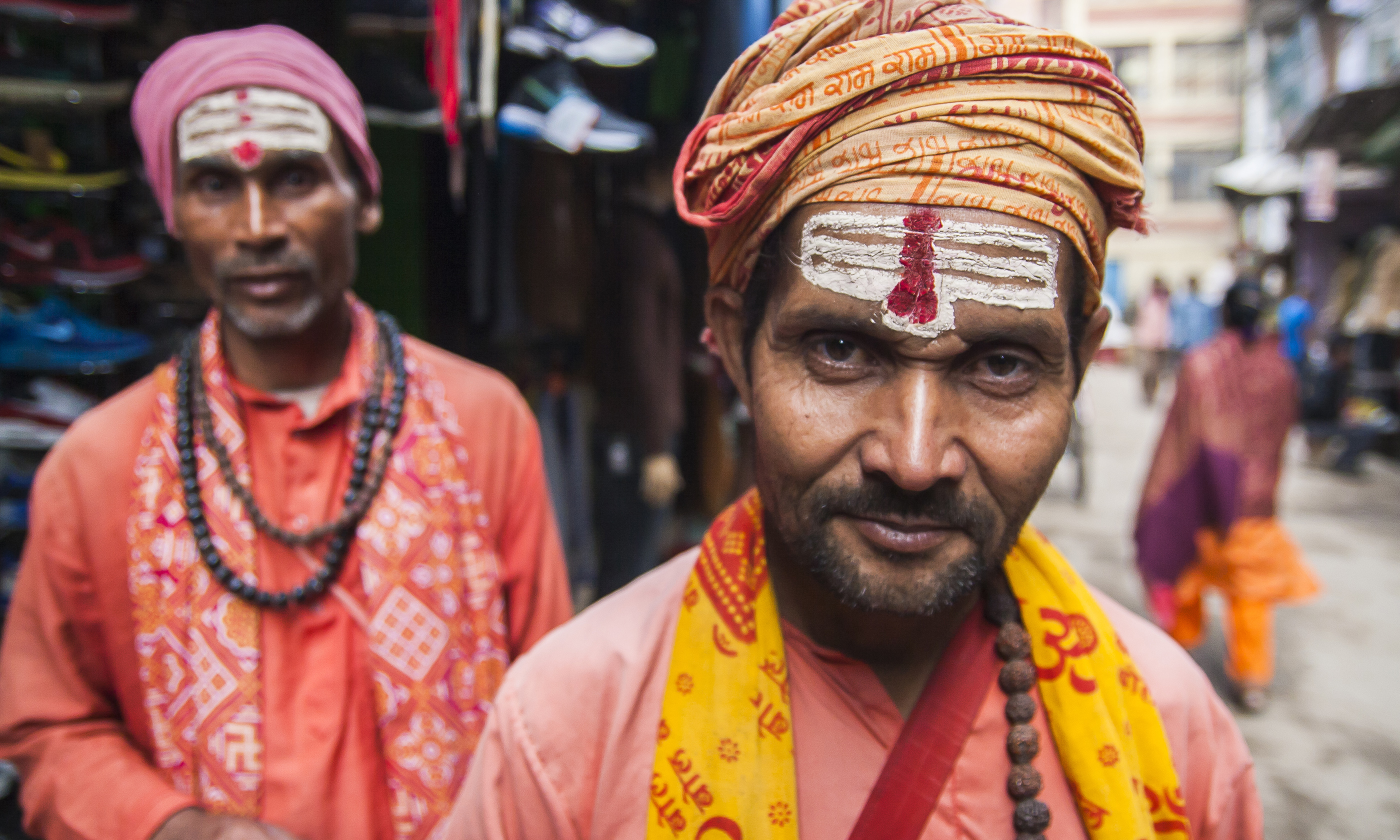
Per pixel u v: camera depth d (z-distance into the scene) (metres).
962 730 0.78
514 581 1.45
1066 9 23.31
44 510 1.28
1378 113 8.45
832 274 0.68
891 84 0.66
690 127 2.92
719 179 0.75
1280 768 2.95
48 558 1.27
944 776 0.77
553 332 2.81
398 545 1.31
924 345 0.66
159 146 1.36
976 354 0.69
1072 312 0.73
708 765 0.76
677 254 3.13
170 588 1.26
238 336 1.38
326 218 1.35
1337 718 3.29
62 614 1.28
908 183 0.66
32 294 2.19
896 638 0.79
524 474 1.47
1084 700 0.78
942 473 0.67
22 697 1.27
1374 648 3.92
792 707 0.80
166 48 2.25
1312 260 11.45
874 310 0.67
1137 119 0.73
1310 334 10.82
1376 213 11.07
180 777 1.24
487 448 1.43
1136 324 13.71
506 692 0.87
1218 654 3.91
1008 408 0.70
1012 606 0.81
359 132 1.44
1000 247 0.66
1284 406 3.29
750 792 0.75
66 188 2.11
